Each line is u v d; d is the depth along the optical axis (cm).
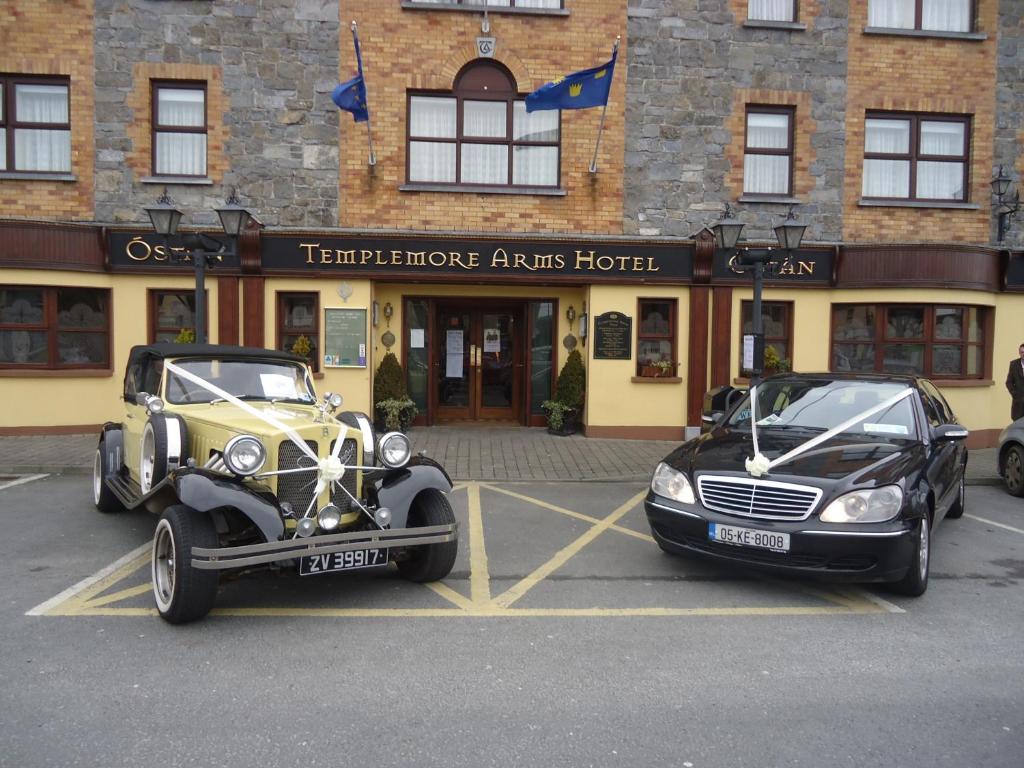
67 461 991
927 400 684
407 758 321
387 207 1238
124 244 1185
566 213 1264
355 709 363
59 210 1193
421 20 1233
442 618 490
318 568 478
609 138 1262
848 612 512
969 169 1329
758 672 414
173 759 316
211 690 381
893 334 1276
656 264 1255
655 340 1302
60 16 1182
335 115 1227
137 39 1195
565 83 1123
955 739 344
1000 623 494
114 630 460
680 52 1266
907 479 529
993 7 1316
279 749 326
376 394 1266
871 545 495
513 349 1393
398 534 499
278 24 1214
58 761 313
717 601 531
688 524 546
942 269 1234
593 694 384
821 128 1290
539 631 470
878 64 1296
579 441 1245
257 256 1195
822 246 1266
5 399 1163
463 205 1246
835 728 352
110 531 685
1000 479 1029
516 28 1249
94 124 1191
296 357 689
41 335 1183
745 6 1274
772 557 515
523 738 339
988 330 1305
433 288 1326
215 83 1207
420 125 1260
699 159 1275
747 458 562
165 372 618
